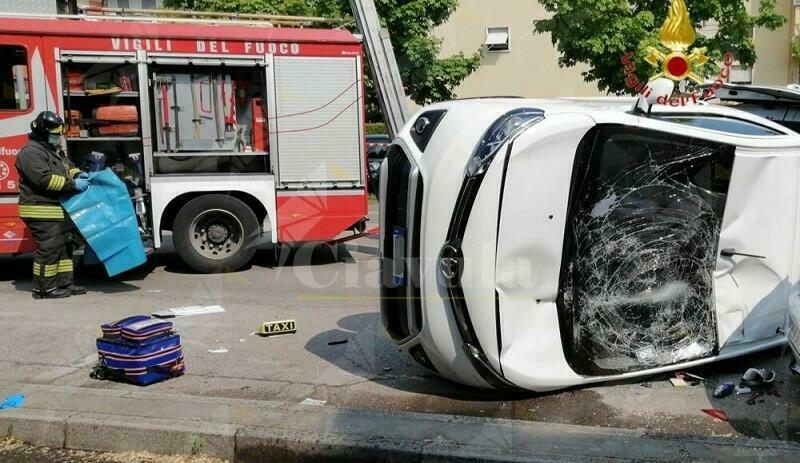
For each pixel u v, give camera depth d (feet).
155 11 28.89
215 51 28.32
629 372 14.40
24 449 13.42
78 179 24.70
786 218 15.43
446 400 14.60
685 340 14.84
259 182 29.14
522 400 14.30
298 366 17.02
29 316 22.03
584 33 41.16
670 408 13.71
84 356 17.99
